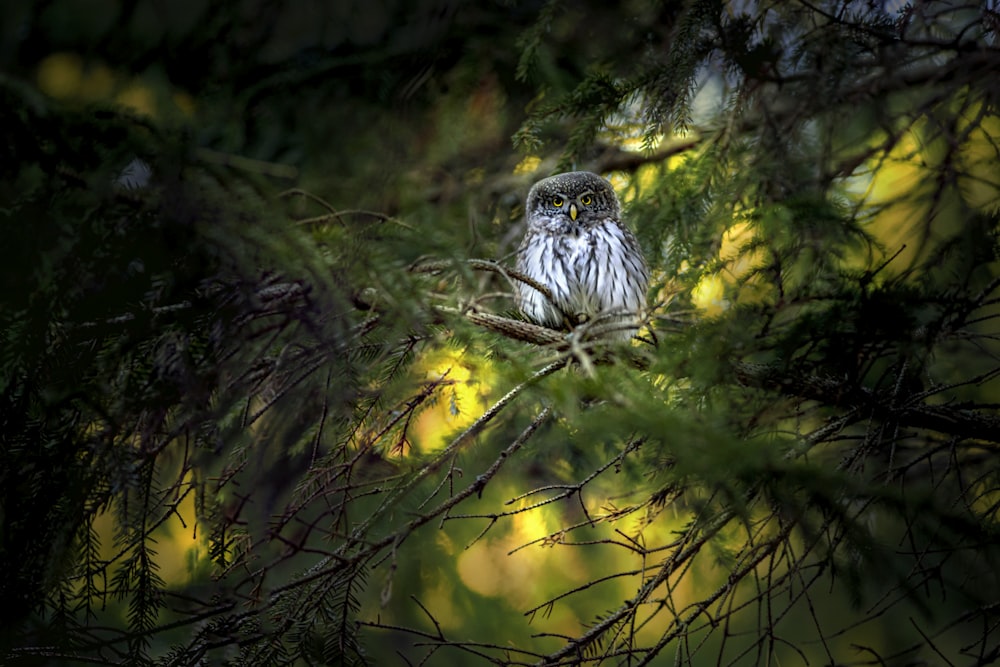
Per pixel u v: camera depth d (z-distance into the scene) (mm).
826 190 5438
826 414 4918
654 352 4332
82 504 3938
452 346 4410
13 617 3883
